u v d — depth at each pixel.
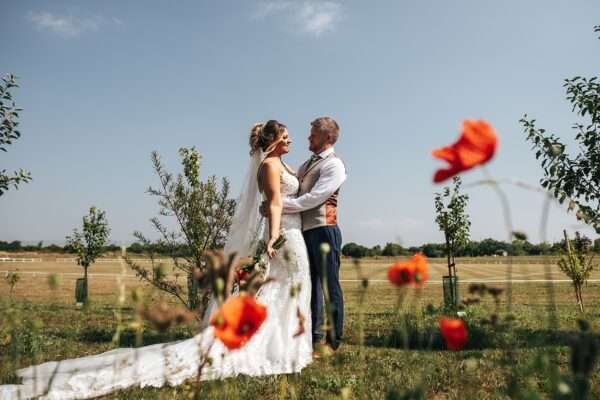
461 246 12.78
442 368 4.16
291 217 5.07
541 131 7.89
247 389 3.53
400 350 5.32
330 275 5.29
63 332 6.97
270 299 4.66
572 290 20.77
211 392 2.90
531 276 33.59
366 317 9.98
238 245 5.36
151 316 1.34
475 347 5.38
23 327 4.48
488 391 3.50
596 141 7.59
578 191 7.57
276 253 4.83
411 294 18.14
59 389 3.69
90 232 17.05
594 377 3.49
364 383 3.59
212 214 9.26
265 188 4.98
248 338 1.40
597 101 7.69
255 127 5.45
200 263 8.91
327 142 5.57
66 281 28.19
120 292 1.53
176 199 9.17
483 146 1.37
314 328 5.21
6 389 3.63
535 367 1.45
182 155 9.38
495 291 1.84
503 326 1.88
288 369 4.35
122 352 4.41
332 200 5.50
